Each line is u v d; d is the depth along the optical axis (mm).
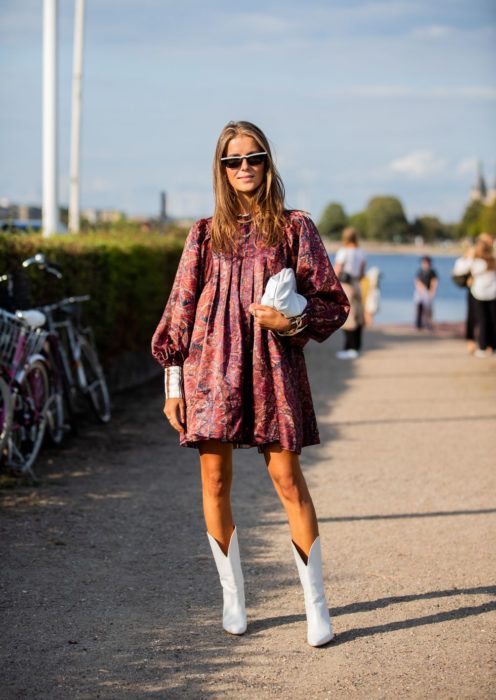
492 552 5738
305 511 4328
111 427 9711
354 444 9195
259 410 4156
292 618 4668
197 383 4180
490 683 3939
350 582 5191
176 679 3975
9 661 4129
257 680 3969
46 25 13070
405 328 24859
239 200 4250
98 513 6504
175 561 5523
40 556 5559
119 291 11812
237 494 7164
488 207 137500
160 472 7781
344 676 4008
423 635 4445
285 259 4223
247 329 4176
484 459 8492
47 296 8977
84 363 9805
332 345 19781
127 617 4656
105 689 3871
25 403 7215
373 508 6789
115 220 17859
